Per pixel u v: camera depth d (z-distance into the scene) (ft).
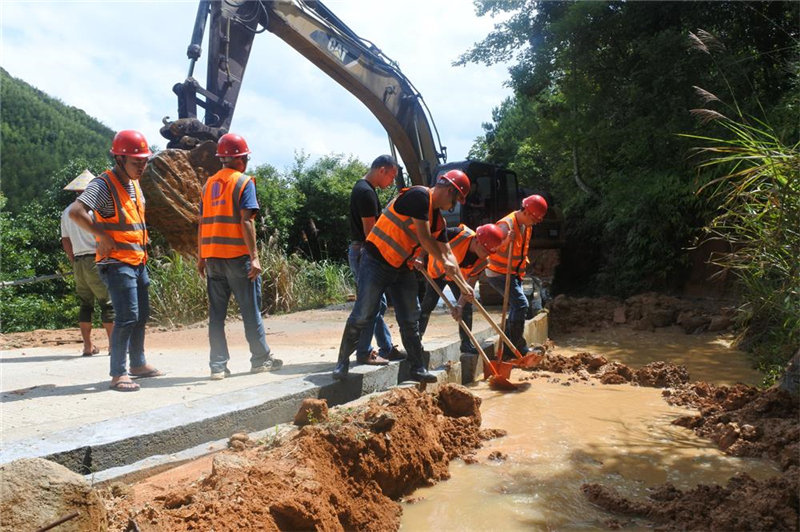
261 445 12.61
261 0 33.50
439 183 16.44
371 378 17.60
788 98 31.89
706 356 28.43
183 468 11.53
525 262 24.34
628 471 13.61
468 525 11.08
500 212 43.98
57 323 58.18
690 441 15.64
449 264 17.58
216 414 13.01
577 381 22.66
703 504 11.39
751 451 14.53
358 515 10.91
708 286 43.45
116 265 15.96
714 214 40.96
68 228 21.67
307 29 34.50
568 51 46.29
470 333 20.30
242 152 18.24
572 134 45.65
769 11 39.81
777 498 11.20
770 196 17.52
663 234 45.24
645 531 10.87
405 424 13.34
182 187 35.47
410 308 18.03
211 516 8.90
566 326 36.94
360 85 37.06
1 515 6.85
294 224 70.49
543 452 14.76
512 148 91.71
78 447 10.78
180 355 22.57
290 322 33.35
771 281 20.03
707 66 38.86
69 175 74.02
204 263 18.12
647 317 36.47
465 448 14.88
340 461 11.62
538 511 11.62
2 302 56.44
